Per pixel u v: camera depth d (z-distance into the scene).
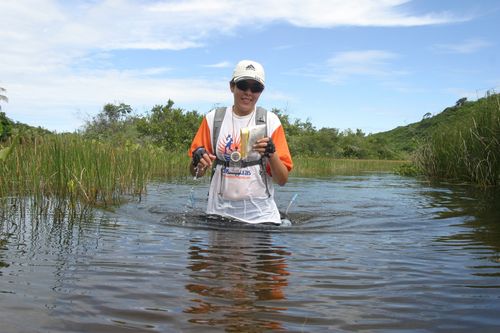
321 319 1.77
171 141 17.34
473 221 4.26
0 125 6.73
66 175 5.02
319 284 2.20
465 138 8.77
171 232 3.42
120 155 6.87
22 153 5.16
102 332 1.61
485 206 5.34
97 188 5.21
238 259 2.65
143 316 1.76
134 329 1.64
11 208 4.25
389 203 5.82
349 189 7.92
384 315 1.82
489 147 7.96
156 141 17.55
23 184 4.81
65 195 4.90
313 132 34.75
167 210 4.63
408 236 3.51
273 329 1.67
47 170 4.94
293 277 2.31
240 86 4.02
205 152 3.96
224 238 3.26
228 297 1.99
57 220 3.75
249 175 4.03
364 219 4.45
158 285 2.12
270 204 4.11
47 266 2.39
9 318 1.70
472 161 8.53
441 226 4.00
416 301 1.98
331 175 13.02
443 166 10.17
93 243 2.96
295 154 27.88
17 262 2.45
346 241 3.28
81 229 3.40
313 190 7.75
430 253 2.89
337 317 1.79
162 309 1.83
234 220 4.03
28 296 1.94
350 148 35.78
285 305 1.91
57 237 3.11
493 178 7.96
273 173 3.99
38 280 2.15
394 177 11.89
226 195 4.11
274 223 4.00
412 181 9.82
